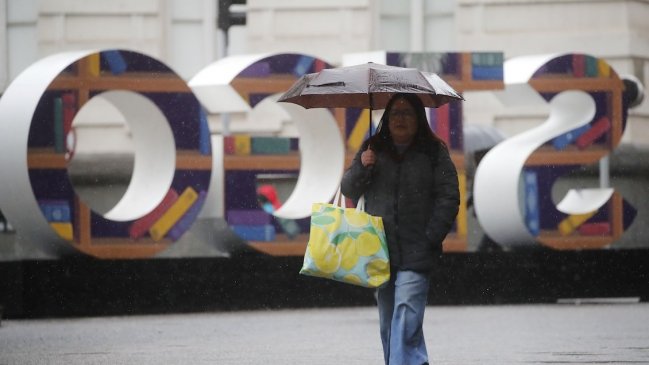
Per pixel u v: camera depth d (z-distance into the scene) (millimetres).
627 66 66250
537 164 53969
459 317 47156
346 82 26344
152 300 50531
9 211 47250
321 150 52719
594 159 54562
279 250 51438
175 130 49688
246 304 52094
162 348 36875
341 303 53406
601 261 55656
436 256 25953
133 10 66438
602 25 66438
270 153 51156
